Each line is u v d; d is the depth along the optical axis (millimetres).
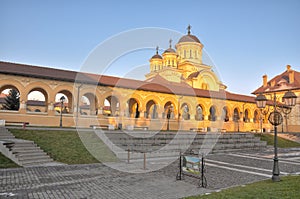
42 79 24766
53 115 25078
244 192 6797
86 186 7820
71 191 7223
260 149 23203
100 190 7379
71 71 28156
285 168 12391
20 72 23547
